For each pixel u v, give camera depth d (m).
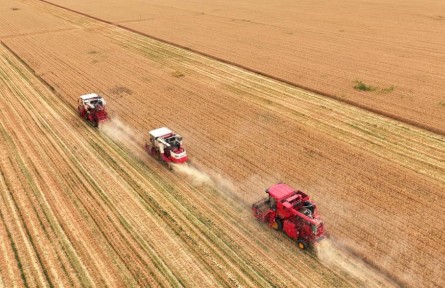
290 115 31.77
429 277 16.14
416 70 40.97
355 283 16.16
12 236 19.30
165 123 30.92
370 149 26.39
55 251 18.31
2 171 24.98
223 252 18.05
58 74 42.91
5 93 38.47
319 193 21.86
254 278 16.61
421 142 27.20
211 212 20.73
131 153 26.86
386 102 33.25
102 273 17.03
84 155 26.75
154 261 17.66
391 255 17.34
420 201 20.89
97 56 48.97
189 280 16.61
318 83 38.09
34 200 22.05
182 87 38.28
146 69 43.81
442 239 18.14
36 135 29.77
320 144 27.14
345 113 31.97
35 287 16.36
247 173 24.03
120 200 21.89
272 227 19.44
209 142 27.84
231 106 33.69
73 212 20.98
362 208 20.55
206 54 48.31
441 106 32.12
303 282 16.31
